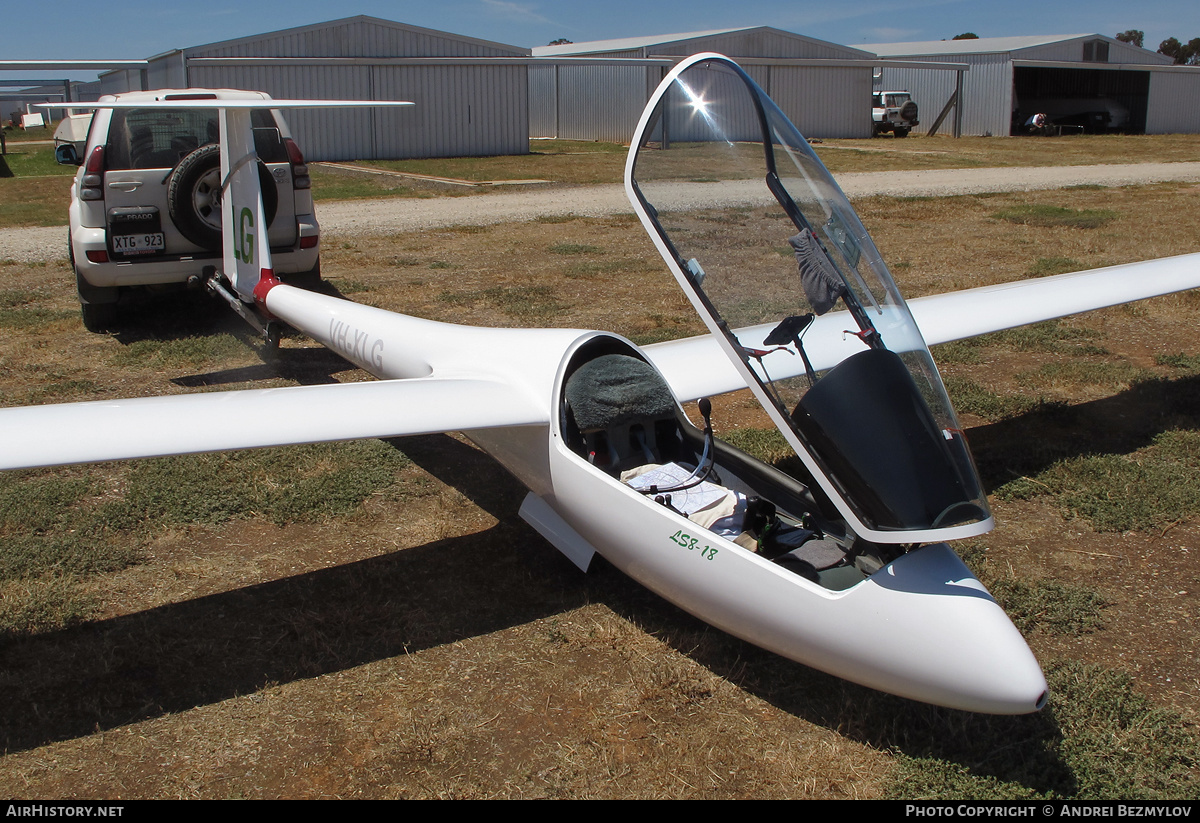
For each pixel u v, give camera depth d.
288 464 4.90
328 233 12.83
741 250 3.05
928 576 2.71
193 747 2.83
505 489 4.70
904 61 35.66
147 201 6.97
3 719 2.94
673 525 3.06
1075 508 4.36
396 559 3.98
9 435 3.38
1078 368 6.44
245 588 3.73
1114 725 2.87
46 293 8.92
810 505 3.33
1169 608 3.55
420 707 3.01
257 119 7.29
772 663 3.23
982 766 2.72
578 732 2.90
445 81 27.05
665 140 3.02
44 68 15.87
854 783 2.67
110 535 4.12
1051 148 30.48
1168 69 39.50
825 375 2.94
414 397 3.88
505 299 8.60
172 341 7.19
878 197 16.72
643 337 7.19
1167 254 10.47
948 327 5.28
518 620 3.53
